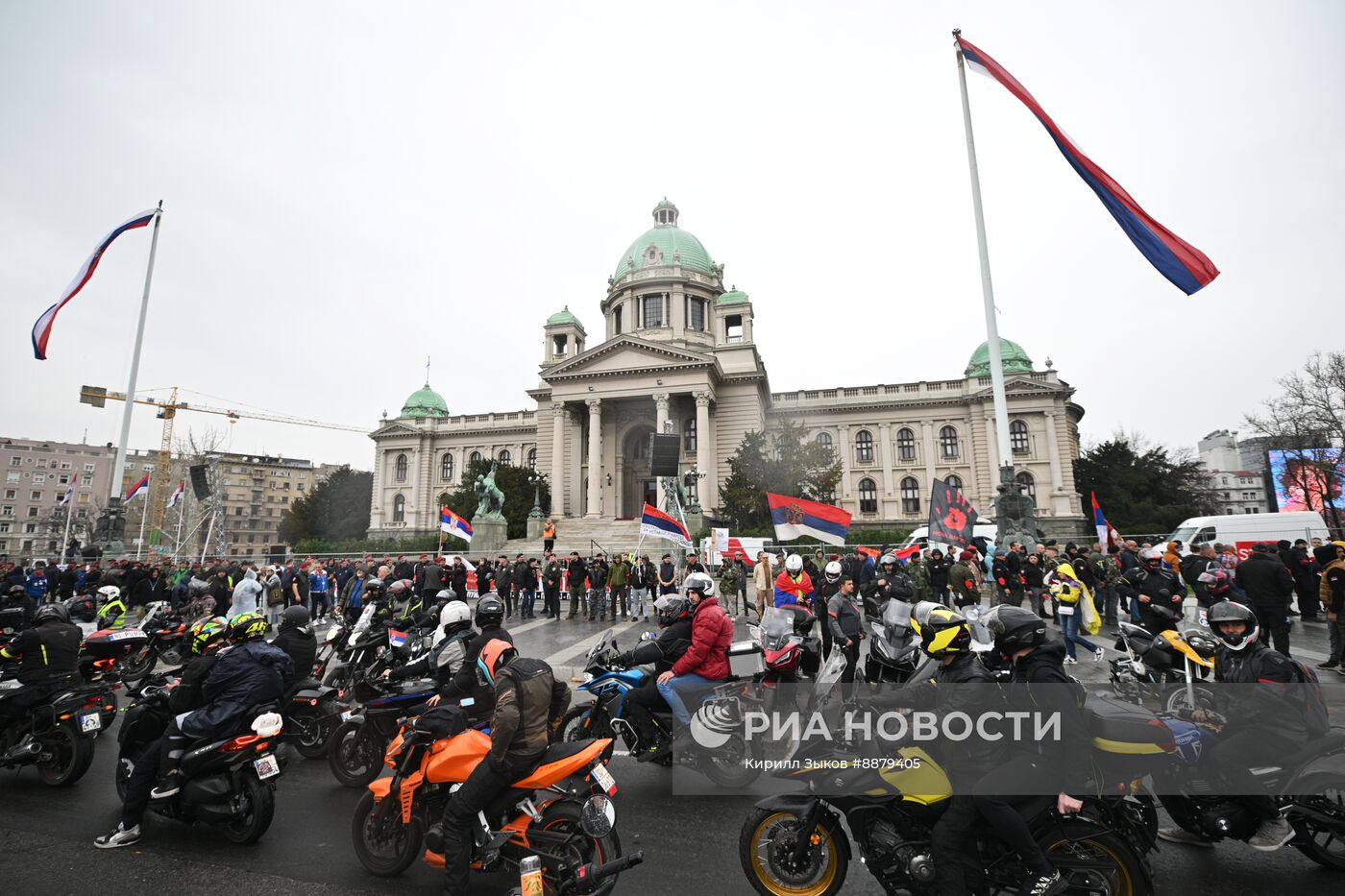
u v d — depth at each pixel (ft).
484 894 15.72
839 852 14.96
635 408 188.03
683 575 75.10
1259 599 36.73
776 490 148.56
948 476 195.31
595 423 174.40
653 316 212.02
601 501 184.75
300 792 22.76
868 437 202.90
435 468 245.86
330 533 268.21
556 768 14.43
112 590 42.91
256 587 47.83
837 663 20.63
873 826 14.49
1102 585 56.08
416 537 215.10
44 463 342.23
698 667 22.81
